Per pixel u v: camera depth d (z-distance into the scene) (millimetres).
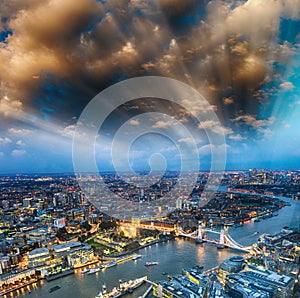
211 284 179875
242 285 165375
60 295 198750
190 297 156625
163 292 172125
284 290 158500
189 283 179750
